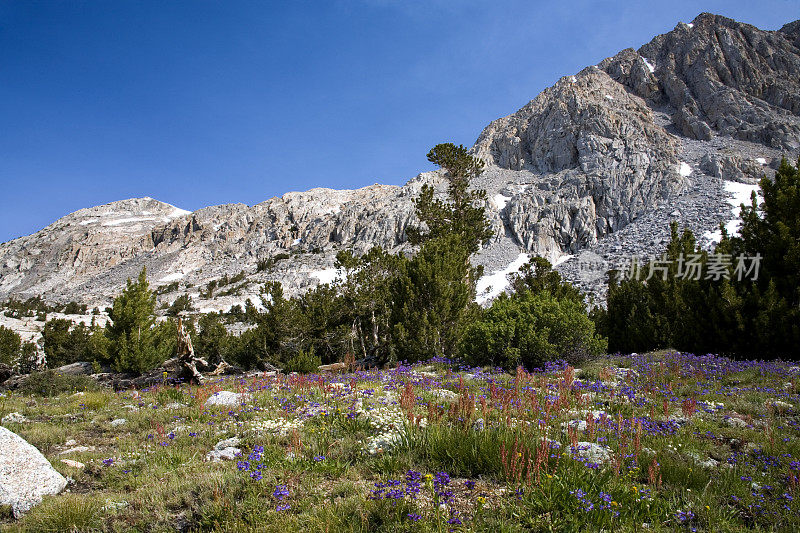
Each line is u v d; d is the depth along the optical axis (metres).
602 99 125.62
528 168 123.31
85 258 198.12
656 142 105.75
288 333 29.80
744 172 88.25
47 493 6.18
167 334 34.03
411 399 8.34
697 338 18.86
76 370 28.77
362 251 120.62
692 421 8.73
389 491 5.15
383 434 7.80
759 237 18.83
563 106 123.44
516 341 17.38
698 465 6.39
